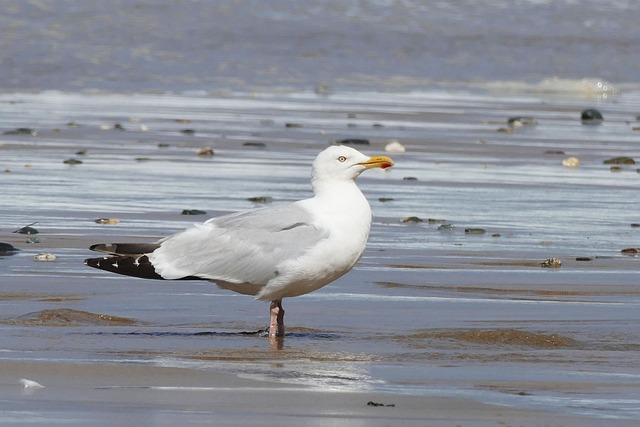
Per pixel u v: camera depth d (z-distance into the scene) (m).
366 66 41.34
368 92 35.66
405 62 42.56
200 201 17.66
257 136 25.42
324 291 12.16
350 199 10.43
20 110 28.39
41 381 8.18
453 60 43.59
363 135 26.09
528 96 37.03
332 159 10.46
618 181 20.94
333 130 26.81
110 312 11.05
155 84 34.91
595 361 9.35
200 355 9.38
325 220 10.34
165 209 16.88
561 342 10.07
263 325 10.73
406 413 7.55
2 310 10.95
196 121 27.66
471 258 14.05
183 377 8.45
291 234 10.23
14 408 7.45
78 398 7.73
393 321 10.90
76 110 28.83
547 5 54.59
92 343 9.71
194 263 10.27
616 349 9.84
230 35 44.12
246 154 22.95
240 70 38.62
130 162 21.52
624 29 51.19
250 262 10.21
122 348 9.56
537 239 15.46
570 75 42.28
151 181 19.45
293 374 8.70
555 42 48.00
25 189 18.25
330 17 48.91
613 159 23.33
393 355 9.52
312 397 7.92
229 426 7.12
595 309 11.48
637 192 19.78
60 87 33.34
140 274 10.23
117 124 26.30
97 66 37.00
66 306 11.20
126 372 8.52
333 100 33.16
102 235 14.83
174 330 10.41
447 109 32.25
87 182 19.12
